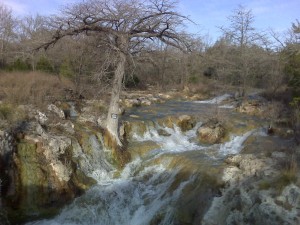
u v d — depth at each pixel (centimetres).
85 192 1345
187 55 1670
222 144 1692
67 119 1662
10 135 1291
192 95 3416
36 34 1881
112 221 1284
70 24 1500
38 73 2298
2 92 1700
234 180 1212
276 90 2612
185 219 1181
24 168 1263
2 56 2511
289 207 1032
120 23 1507
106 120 1628
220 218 1120
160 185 1392
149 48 1623
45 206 1248
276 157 1311
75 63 2272
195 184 1288
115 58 1486
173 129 1900
